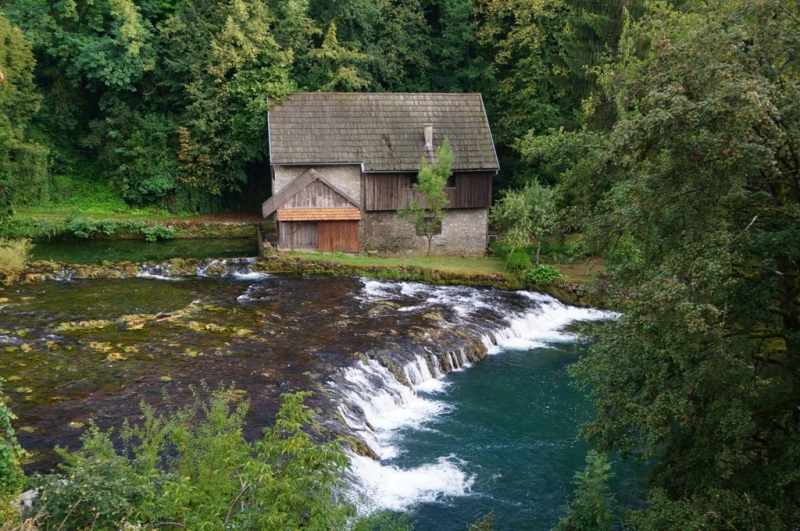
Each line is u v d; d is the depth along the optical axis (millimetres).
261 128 36969
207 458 8844
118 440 14266
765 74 10711
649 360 10984
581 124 34156
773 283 10500
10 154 35094
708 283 9516
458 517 14172
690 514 10156
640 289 10305
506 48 41125
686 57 10750
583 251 13070
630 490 15438
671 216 10945
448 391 20500
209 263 29781
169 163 39562
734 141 9125
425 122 34406
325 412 16812
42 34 36688
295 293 26922
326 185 32000
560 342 25016
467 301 27359
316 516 7844
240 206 42594
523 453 16922
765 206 10375
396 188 33094
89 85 37625
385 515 10789
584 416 19016
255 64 37812
